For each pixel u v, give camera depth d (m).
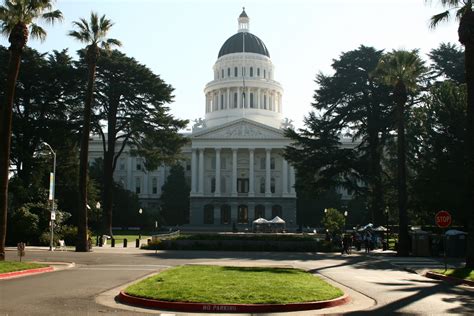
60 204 63.56
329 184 65.38
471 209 28.53
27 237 52.81
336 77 67.12
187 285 18.89
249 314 14.90
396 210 65.31
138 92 67.88
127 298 16.70
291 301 15.92
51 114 66.12
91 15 47.41
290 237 50.34
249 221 116.69
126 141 71.44
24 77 62.69
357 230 69.56
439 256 43.84
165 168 135.38
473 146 28.70
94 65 47.41
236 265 31.48
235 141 121.38
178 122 71.00
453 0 30.61
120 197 100.44
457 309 16.17
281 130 120.50
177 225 116.19
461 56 66.69
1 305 15.37
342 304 17.00
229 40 148.75
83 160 45.62
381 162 74.88
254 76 142.38
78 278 23.70
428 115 49.25
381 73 50.06
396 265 34.78
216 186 120.69
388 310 15.83
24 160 61.62
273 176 124.38
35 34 34.12
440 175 46.06
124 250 47.31
